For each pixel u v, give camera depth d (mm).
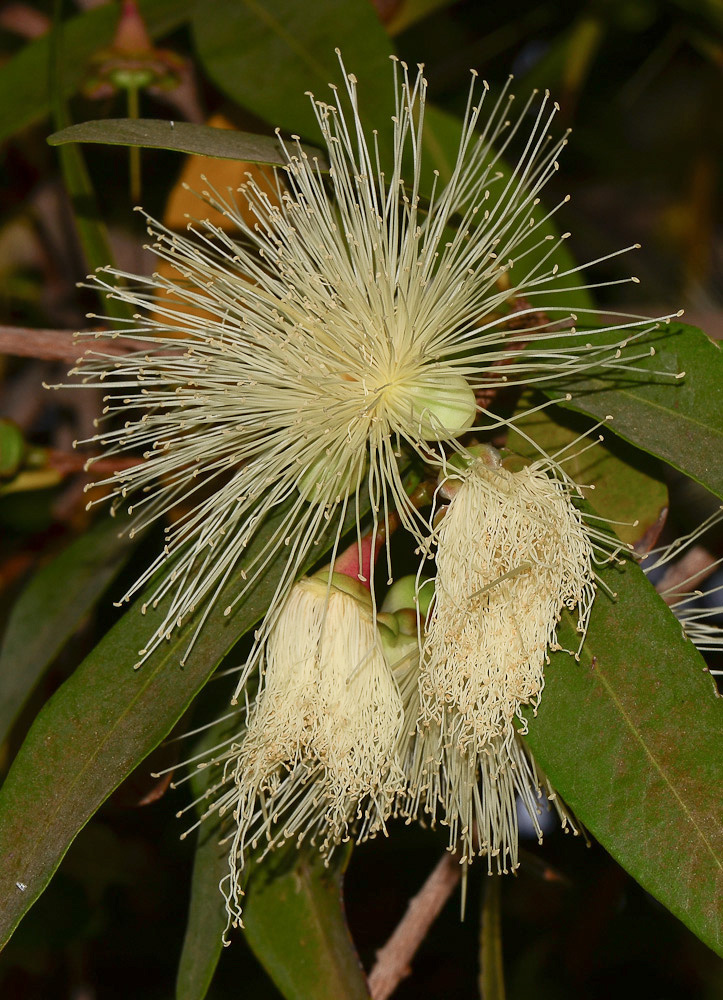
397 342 396
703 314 489
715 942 376
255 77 432
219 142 400
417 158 392
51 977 553
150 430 417
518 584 386
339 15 433
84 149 505
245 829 404
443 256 403
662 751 383
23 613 454
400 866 539
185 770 428
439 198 404
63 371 526
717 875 378
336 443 396
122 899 553
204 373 400
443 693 387
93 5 513
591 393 398
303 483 400
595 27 533
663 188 638
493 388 405
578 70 536
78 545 459
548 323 401
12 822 387
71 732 391
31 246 552
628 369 397
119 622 396
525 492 388
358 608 393
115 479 401
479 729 388
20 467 449
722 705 383
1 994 543
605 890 521
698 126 615
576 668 388
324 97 427
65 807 387
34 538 506
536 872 450
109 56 467
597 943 537
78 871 525
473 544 387
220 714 426
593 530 389
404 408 394
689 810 381
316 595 393
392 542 408
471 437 402
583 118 593
